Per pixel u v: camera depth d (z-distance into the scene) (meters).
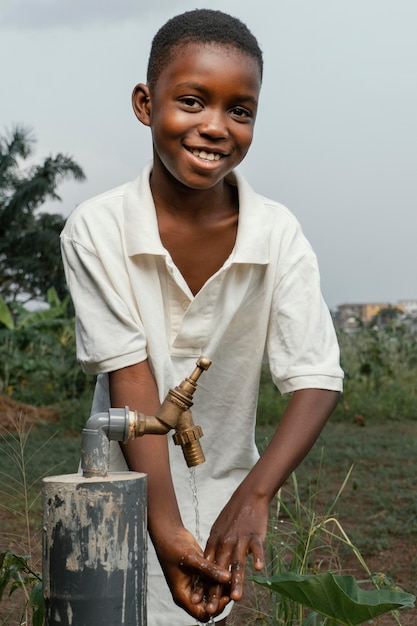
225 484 2.48
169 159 1.98
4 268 29.44
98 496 1.55
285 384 2.21
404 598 1.85
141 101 2.13
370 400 11.28
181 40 1.94
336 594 1.85
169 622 2.39
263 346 2.38
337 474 6.74
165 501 1.91
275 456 2.00
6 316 14.02
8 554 2.53
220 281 2.22
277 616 2.97
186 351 2.29
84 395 11.43
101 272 2.18
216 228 2.26
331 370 2.17
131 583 1.58
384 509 5.65
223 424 2.44
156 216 2.22
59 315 15.57
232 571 1.83
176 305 2.25
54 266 29.34
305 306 2.27
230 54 1.92
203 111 1.93
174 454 2.41
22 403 11.23
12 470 6.41
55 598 1.57
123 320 2.12
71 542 1.56
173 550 1.82
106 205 2.23
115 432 1.65
